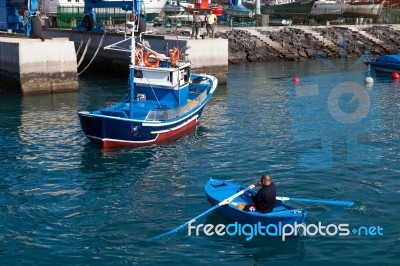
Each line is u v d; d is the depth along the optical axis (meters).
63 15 55.00
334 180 20.14
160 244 15.22
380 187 19.42
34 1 42.12
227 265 14.11
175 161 22.50
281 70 49.47
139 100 26.97
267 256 14.54
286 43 57.94
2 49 36.91
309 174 20.80
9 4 47.81
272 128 28.03
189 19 62.59
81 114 23.80
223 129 27.81
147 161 22.50
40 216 17.02
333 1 75.44
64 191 19.16
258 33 59.00
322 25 67.00
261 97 36.62
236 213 15.99
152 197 18.58
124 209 17.58
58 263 14.23
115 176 20.69
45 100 34.94
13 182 19.98
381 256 14.48
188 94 29.00
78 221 16.69
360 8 71.62
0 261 14.28
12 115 30.59
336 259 14.37
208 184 17.89
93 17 48.59
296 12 74.88
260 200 15.51
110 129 23.62
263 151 23.94
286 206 16.00
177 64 26.89
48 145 24.67
